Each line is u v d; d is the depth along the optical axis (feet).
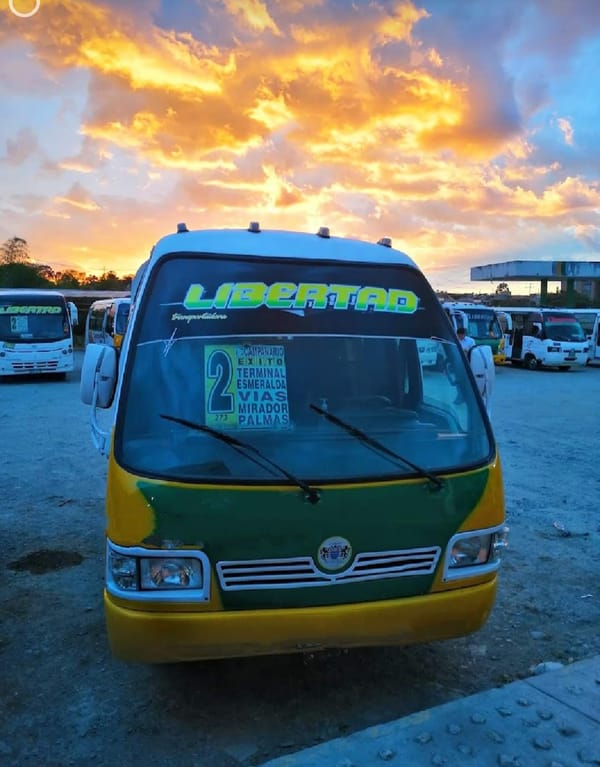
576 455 32.60
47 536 20.39
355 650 13.79
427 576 10.84
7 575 17.46
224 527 9.96
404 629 10.73
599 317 101.55
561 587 17.12
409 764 10.09
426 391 12.94
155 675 12.79
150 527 9.96
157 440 10.84
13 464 29.53
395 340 12.95
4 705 11.80
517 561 18.85
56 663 13.19
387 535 10.53
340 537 10.32
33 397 54.65
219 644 10.10
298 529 10.16
